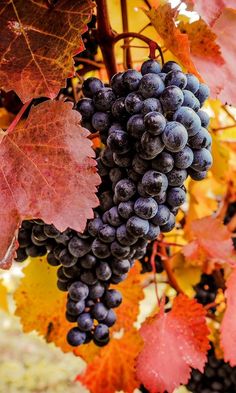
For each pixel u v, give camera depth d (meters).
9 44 0.32
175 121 0.31
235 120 0.55
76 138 0.31
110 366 0.48
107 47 0.40
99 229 0.35
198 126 0.32
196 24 0.35
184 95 0.32
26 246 0.39
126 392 0.48
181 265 0.56
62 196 0.30
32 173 0.31
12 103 0.44
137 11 0.43
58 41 0.32
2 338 2.17
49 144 0.31
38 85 0.32
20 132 0.32
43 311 0.47
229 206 0.63
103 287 0.38
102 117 0.34
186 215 0.59
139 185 0.33
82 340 0.39
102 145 0.43
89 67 0.45
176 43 0.34
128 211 0.33
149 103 0.31
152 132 0.31
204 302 0.58
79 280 0.38
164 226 0.35
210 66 0.35
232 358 0.43
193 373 0.57
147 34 0.43
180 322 0.45
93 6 0.32
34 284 0.47
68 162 0.31
